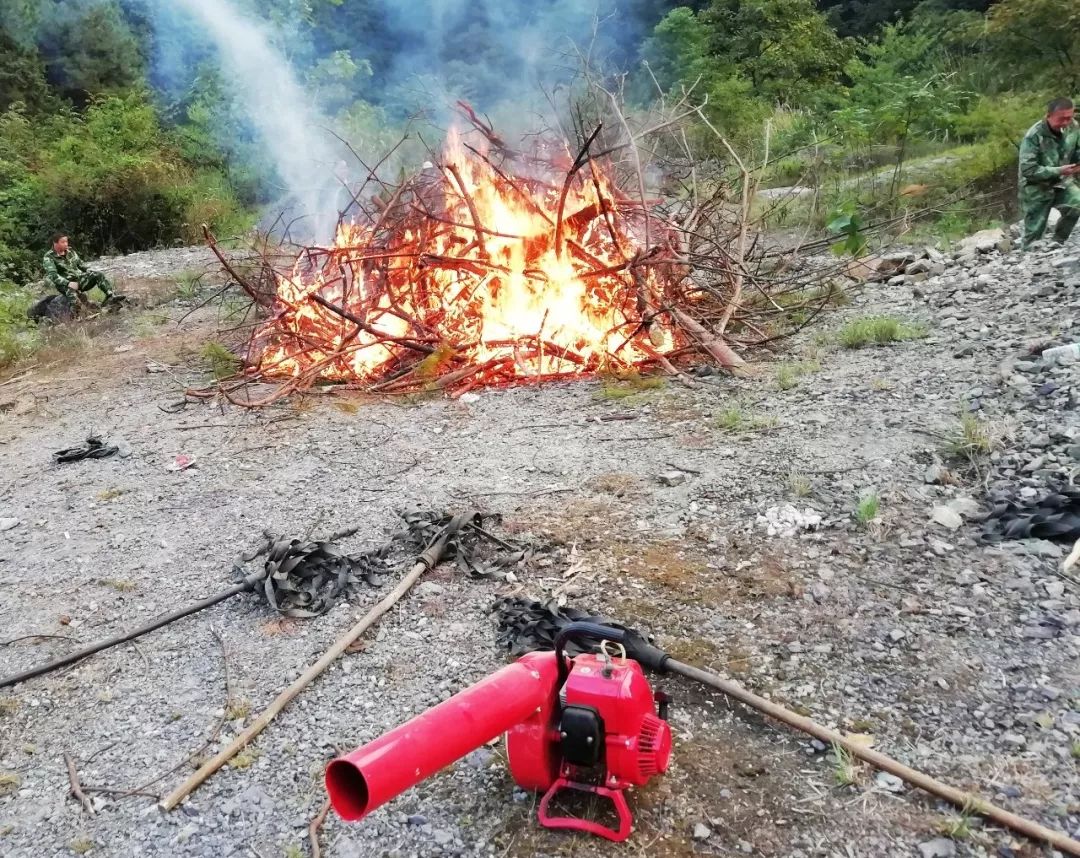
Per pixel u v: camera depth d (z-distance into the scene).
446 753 2.30
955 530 4.00
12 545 5.03
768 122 10.36
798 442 5.11
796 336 7.25
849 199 11.52
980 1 22.72
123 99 23.02
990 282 7.52
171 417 7.12
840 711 3.03
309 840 2.71
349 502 5.09
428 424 6.27
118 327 10.77
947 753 2.80
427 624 3.79
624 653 2.73
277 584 4.07
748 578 3.84
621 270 7.18
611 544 4.26
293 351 8.02
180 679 3.61
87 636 4.00
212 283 12.88
